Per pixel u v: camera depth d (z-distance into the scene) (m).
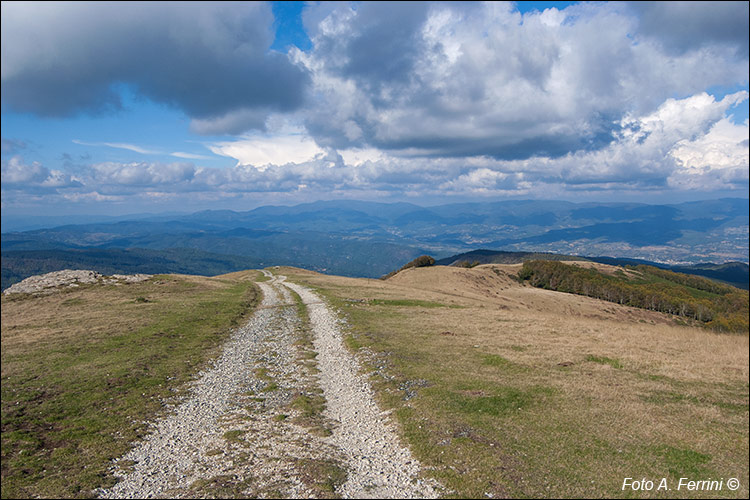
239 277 112.06
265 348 35.03
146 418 20.59
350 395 23.05
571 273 140.38
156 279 74.38
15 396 23.05
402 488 13.16
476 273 119.19
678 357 28.34
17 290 58.38
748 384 22.83
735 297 98.75
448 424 17.91
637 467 14.47
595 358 28.17
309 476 13.93
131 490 13.87
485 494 12.67
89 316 45.00
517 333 36.53
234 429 18.92
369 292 69.62
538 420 18.27
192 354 32.59
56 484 14.34
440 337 35.38
